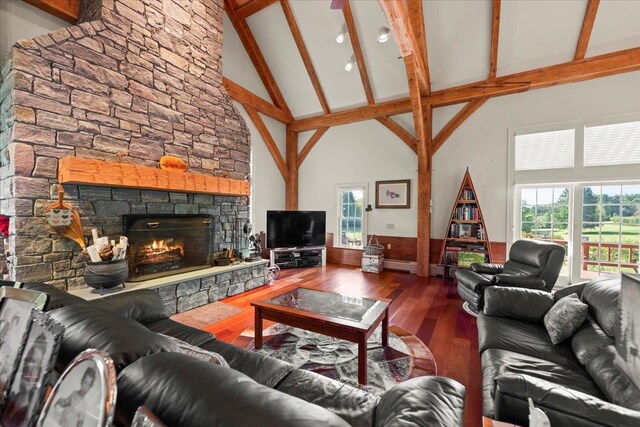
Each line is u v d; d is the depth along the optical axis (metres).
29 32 2.87
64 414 0.71
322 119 6.38
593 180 4.22
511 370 1.45
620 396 1.13
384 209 5.97
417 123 4.76
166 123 3.51
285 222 5.75
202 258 3.89
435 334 2.81
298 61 5.63
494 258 4.90
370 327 2.02
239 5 4.99
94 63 2.84
